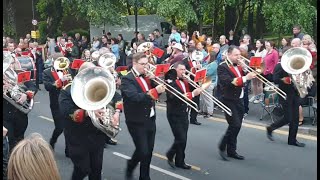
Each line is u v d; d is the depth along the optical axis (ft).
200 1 59.31
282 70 27.17
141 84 20.90
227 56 25.23
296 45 27.66
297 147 28.12
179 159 24.47
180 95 23.09
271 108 35.63
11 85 22.75
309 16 53.31
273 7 53.62
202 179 22.97
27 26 105.19
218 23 74.59
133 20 73.26
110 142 29.53
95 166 19.11
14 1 89.35
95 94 17.33
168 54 46.47
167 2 54.70
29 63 47.32
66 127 18.70
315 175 23.11
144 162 21.21
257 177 23.06
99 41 63.10
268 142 29.30
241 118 25.64
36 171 9.11
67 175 23.58
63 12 88.84
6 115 22.76
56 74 26.27
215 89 37.83
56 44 62.64
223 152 26.02
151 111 21.21
